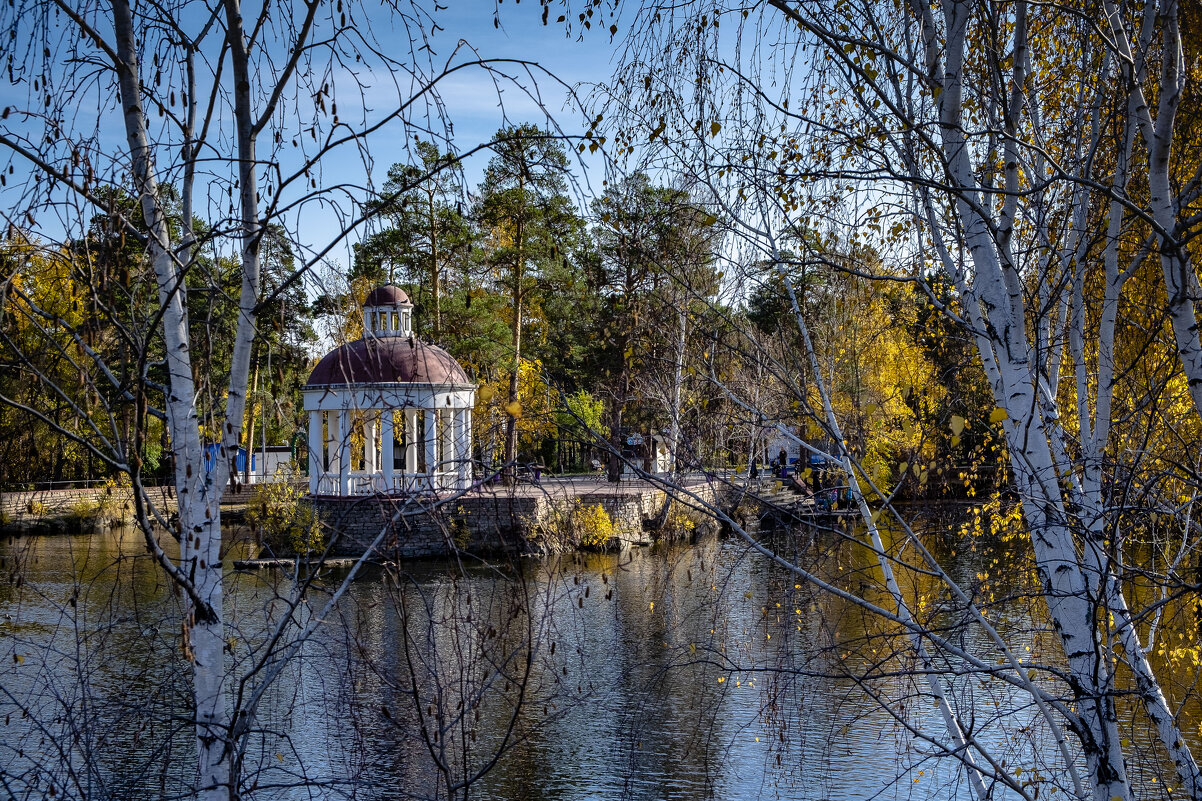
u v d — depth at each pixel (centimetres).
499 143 404
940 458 566
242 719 395
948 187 385
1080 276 484
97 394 363
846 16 518
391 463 2338
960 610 452
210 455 430
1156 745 655
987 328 475
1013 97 457
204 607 405
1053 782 552
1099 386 476
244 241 416
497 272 3000
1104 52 492
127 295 373
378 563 432
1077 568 443
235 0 431
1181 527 541
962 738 487
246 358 419
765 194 497
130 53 421
